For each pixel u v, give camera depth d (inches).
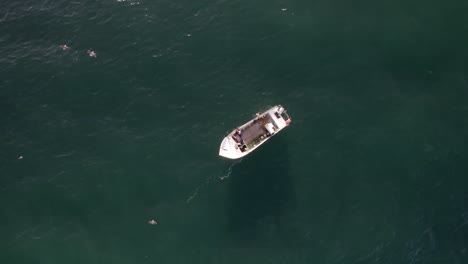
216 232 3452.3
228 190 3580.2
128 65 4097.0
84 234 3462.1
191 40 4180.6
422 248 3358.8
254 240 3420.3
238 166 3656.5
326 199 3538.4
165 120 3860.7
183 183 3614.7
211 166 3663.9
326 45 4106.8
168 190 3597.4
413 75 3964.1
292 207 3513.8
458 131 3735.2
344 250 3378.4
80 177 3659.0
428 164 3634.4
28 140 3823.8
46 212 3548.2
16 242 3435.0
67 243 3432.6
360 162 3656.5
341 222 3467.0
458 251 3339.1
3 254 3393.2
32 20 4360.2
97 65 4109.3
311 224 3464.6
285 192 3563.0
